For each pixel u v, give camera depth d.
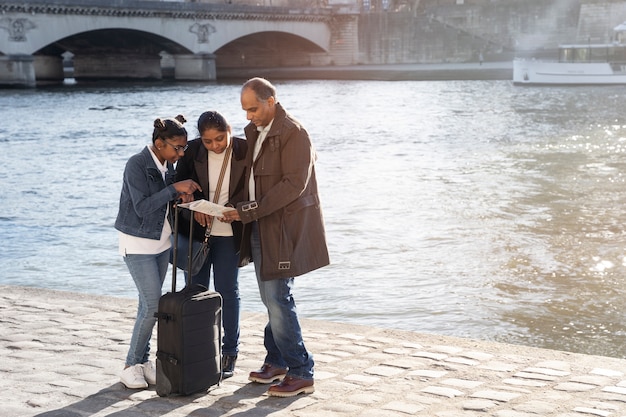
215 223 6.95
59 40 93.69
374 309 13.04
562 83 75.12
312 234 6.67
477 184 25.28
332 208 21.78
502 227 18.95
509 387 6.84
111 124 46.94
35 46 83.31
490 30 108.00
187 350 6.55
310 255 6.65
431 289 14.09
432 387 6.86
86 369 7.45
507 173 27.47
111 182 27.17
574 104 57.06
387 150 34.88
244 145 6.91
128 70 107.44
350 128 44.53
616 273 14.78
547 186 24.62
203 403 6.58
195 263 6.96
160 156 6.81
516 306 12.98
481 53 102.56
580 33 102.75
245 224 6.62
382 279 14.81
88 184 26.73
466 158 31.66
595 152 32.72
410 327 12.16
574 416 6.17
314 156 6.67
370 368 7.38
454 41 109.06
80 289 14.66
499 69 93.81
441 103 60.25
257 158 6.61
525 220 19.70
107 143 38.12
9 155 33.97
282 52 117.19
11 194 24.72
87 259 16.88
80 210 22.30
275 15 104.44
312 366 6.83
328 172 28.56
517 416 6.18
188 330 6.55
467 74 92.56
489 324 12.12
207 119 6.64
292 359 6.73
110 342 8.28
